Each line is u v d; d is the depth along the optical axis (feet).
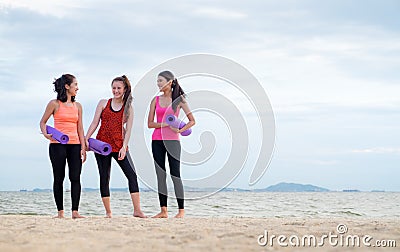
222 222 17.65
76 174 20.12
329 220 19.22
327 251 11.68
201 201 80.18
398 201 95.40
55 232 14.17
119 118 20.84
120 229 15.03
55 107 19.84
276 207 63.62
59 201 20.17
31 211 52.75
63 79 19.86
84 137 20.59
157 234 13.94
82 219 18.62
